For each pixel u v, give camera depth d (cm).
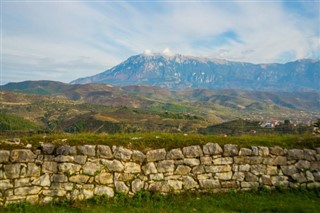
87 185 1277
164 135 1524
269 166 1444
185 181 1361
